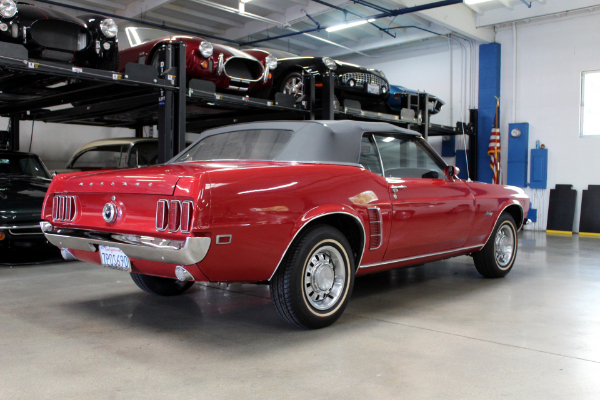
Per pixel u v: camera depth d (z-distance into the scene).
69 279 4.15
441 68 12.35
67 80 5.25
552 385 1.98
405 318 2.99
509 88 11.17
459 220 3.62
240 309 3.19
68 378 2.03
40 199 4.73
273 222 2.38
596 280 4.30
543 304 3.38
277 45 14.30
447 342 2.52
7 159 5.55
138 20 11.35
